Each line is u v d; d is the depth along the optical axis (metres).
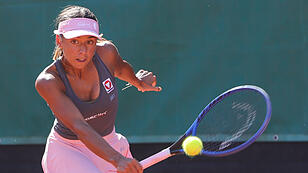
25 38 18.73
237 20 17.97
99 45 10.80
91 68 10.16
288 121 17.83
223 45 18.03
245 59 17.95
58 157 10.72
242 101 12.52
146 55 18.31
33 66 18.70
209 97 18.08
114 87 10.62
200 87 18.11
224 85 18.02
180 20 18.19
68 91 9.88
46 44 18.66
